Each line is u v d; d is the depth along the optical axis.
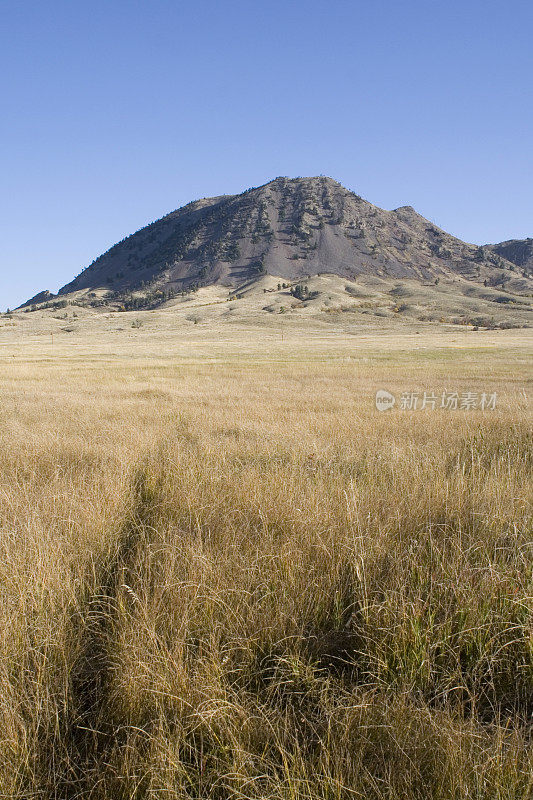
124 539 4.34
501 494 4.98
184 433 9.90
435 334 119.56
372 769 2.17
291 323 158.12
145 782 2.10
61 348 72.06
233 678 2.71
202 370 33.28
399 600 3.12
